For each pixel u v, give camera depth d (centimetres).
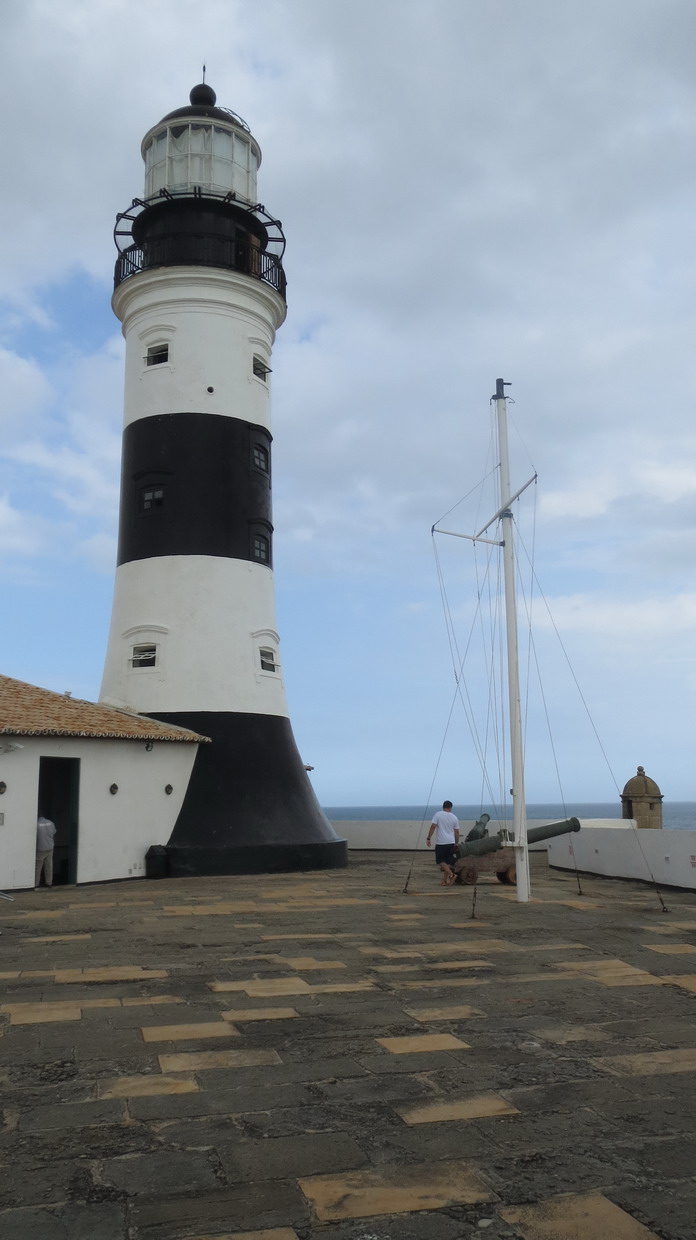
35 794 1938
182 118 2752
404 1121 595
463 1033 795
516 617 1764
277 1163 532
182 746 2333
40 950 1166
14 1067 695
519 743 1722
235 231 2739
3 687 2244
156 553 2531
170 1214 471
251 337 2731
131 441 2647
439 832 2002
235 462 2616
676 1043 770
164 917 1469
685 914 1496
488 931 1325
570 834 2330
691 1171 527
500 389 1830
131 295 2711
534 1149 555
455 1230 459
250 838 2306
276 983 979
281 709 2603
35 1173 516
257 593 2600
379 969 1053
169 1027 805
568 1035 791
